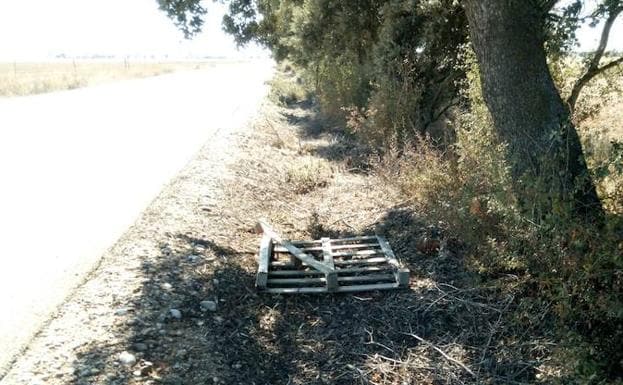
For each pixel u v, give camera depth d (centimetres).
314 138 1323
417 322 415
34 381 300
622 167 347
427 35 856
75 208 622
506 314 403
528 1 423
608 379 315
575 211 378
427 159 602
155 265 472
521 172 430
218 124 1309
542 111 424
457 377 351
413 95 881
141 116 1429
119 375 316
